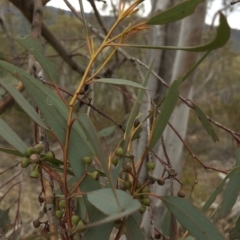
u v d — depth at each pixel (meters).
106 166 0.27
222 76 4.16
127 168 0.36
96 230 0.35
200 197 2.38
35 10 0.62
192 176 2.54
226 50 3.73
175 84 0.32
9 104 0.50
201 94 3.93
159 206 0.90
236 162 0.52
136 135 0.41
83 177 0.35
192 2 0.32
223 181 0.40
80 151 0.36
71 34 3.19
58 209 0.38
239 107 3.55
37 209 1.87
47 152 0.39
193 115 3.34
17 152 0.37
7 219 0.69
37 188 2.12
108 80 0.35
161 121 0.34
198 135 3.66
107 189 0.30
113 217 0.25
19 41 0.39
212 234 0.37
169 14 0.33
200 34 0.88
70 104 0.34
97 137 0.28
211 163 3.47
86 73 0.34
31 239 0.30
